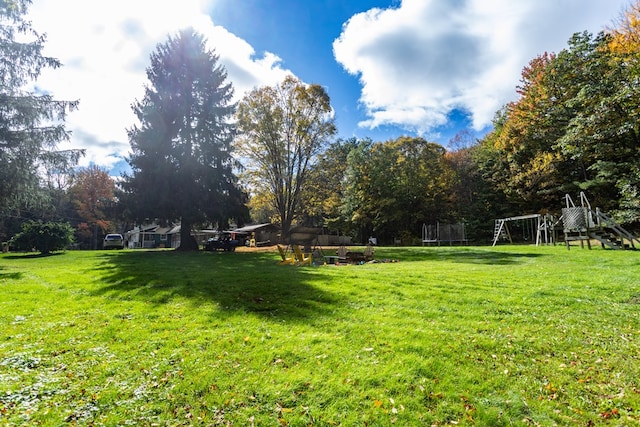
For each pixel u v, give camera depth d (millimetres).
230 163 25891
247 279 9398
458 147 45406
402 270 11023
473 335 4766
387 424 2883
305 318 5703
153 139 23375
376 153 38625
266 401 3238
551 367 3875
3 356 4207
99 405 3172
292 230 17828
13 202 16656
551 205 30234
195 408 3139
